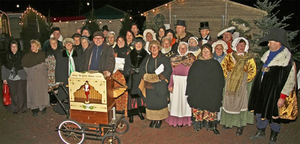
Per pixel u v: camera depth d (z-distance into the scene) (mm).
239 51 4566
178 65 4957
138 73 5223
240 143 4613
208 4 11570
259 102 4410
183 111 5125
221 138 4805
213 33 11750
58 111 5895
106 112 4145
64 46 5648
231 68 4652
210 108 4738
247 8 10758
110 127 4207
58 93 5711
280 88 4152
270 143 4555
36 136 4965
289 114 4246
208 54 4594
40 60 5816
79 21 18750
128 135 4918
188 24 12133
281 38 4082
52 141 4758
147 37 6074
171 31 5668
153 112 4918
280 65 4137
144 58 5121
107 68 4414
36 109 5969
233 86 4594
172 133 5020
